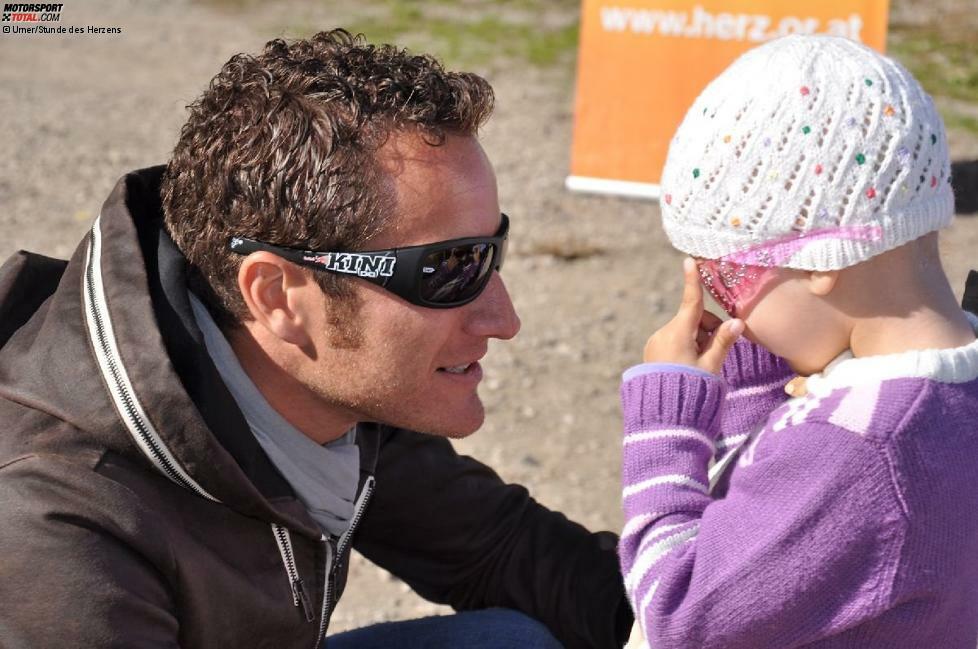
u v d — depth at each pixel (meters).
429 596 2.70
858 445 1.86
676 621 1.95
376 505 2.51
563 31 11.70
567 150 8.66
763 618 1.90
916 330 1.95
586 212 7.55
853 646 1.92
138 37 11.68
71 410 1.87
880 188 1.92
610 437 5.09
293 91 2.00
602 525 4.42
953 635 1.96
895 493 1.84
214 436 1.86
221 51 11.23
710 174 2.02
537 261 6.88
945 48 10.09
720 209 2.02
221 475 1.87
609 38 7.53
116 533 1.82
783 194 1.95
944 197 1.99
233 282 2.04
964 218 6.57
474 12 12.36
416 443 2.52
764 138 1.96
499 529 2.63
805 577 1.88
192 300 2.08
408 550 2.63
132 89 10.09
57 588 1.75
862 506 1.85
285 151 1.96
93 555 1.78
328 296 2.01
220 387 1.96
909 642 1.91
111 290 1.91
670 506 2.03
